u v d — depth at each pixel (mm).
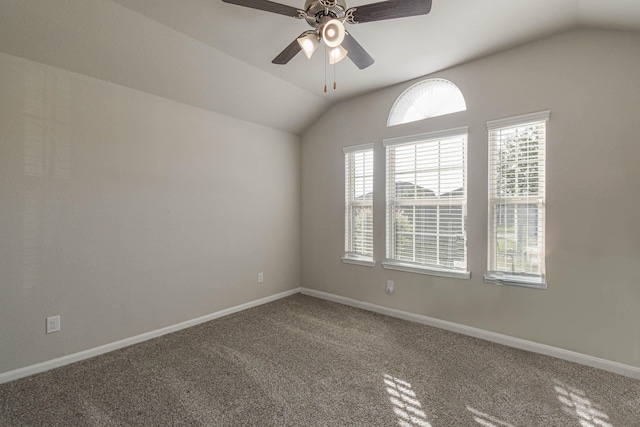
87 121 2346
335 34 1615
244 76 2910
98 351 2404
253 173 3594
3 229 2002
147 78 2561
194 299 3037
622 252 2086
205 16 2100
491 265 2650
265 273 3748
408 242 3164
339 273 3746
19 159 2057
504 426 1604
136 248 2623
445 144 2910
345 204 3684
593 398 1834
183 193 2945
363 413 1711
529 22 2148
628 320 2074
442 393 1892
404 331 2857
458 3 1949
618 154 2094
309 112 3764
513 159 2539
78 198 2309
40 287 2145
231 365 2236
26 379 2041
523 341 2473
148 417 1671
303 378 2062
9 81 2018
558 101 2301
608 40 2121
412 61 2715
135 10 2027
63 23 1988
